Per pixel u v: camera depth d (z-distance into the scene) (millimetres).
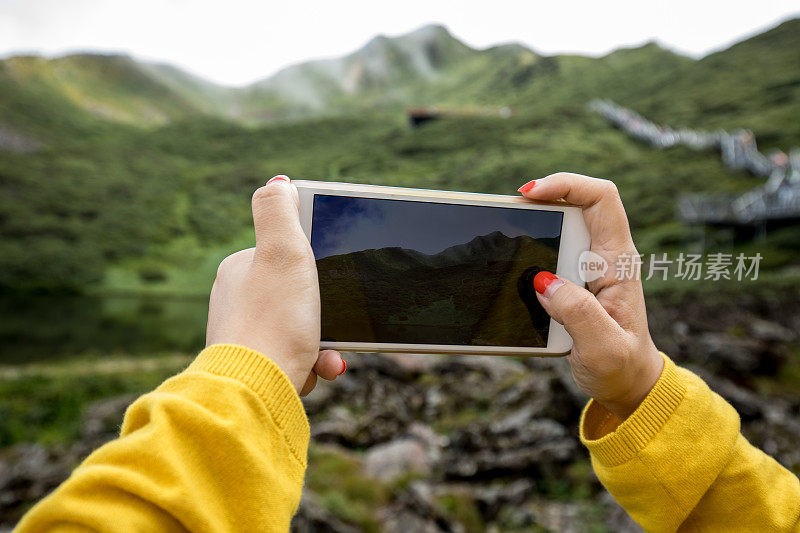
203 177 84250
